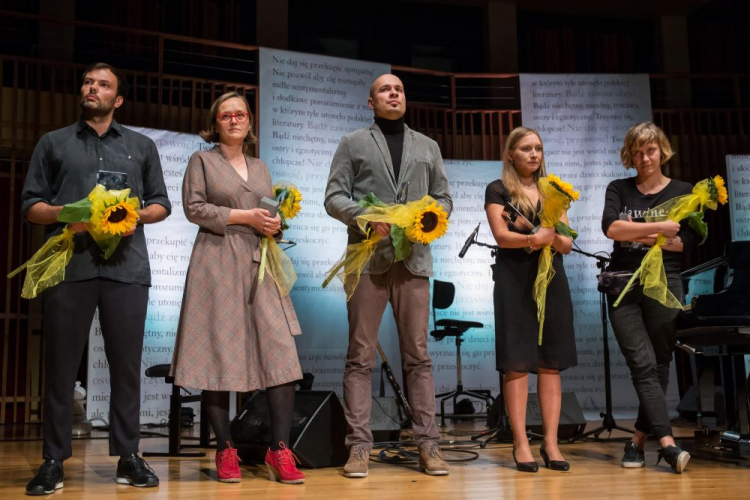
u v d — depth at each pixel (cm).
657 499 231
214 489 254
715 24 975
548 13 990
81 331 261
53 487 246
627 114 744
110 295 264
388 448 361
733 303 301
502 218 312
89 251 261
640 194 332
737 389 334
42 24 804
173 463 334
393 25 952
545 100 740
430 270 300
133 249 271
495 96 934
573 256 722
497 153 805
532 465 296
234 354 274
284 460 268
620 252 329
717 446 370
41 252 257
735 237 691
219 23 890
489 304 732
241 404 612
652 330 319
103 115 276
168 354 612
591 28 998
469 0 953
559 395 314
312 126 692
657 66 979
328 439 311
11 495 243
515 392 309
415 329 297
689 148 803
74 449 411
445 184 317
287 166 679
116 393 267
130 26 845
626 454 313
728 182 698
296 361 278
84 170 268
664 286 300
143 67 842
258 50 685
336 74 708
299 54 695
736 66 962
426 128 816
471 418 662
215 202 290
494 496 237
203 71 864
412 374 300
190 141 636
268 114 678
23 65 773
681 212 307
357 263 292
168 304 616
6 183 695
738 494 240
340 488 255
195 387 270
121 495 242
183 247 625
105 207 242
